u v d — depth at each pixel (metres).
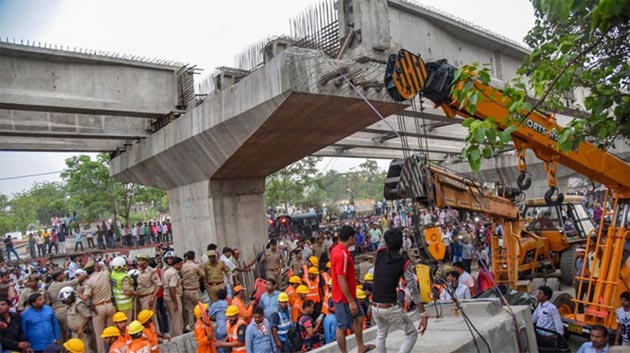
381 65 11.66
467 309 7.43
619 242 7.35
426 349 5.84
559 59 5.10
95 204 30.41
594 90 6.02
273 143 13.40
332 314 8.44
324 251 15.97
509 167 31.50
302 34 12.88
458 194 8.30
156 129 16.95
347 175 77.44
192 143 14.38
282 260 14.55
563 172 29.95
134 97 14.81
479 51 16.42
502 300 7.08
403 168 6.25
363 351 5.92
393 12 13.33
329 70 10.98
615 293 7.37
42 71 13.11
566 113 17.17
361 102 11.63
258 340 7.36
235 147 13.34
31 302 8.06
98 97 14.05
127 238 27.69
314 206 44.12
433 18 14.23
